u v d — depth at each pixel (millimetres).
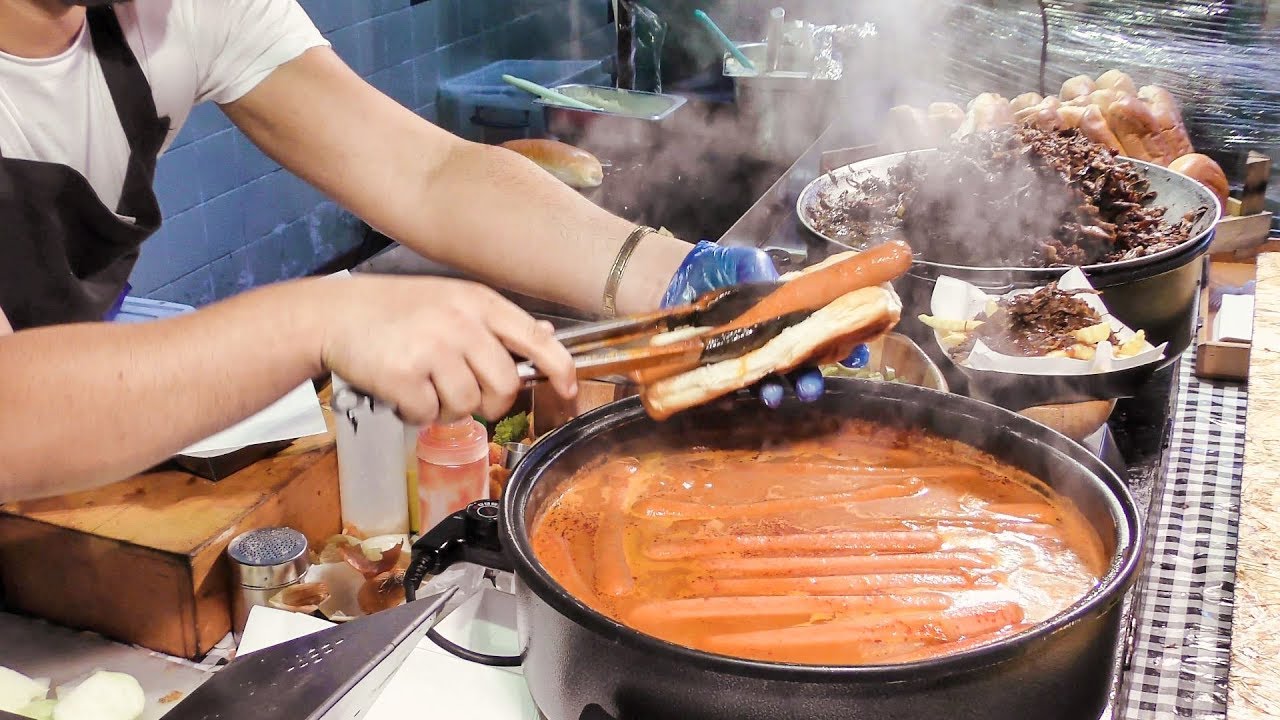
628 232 1333
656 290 1290
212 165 3068
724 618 947
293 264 3512
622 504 1108
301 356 879
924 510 1100
